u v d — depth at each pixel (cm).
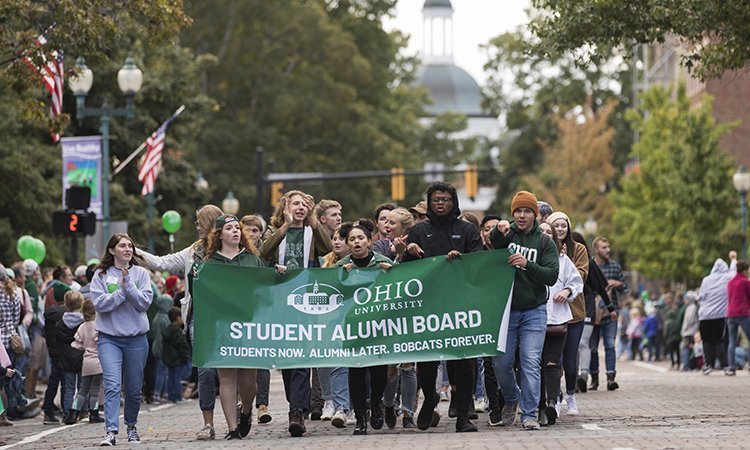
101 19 3891
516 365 2698
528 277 2386
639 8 4016
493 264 2383
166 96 7719
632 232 9700
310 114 12244
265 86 12212
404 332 2395
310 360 2389
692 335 5509
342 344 2392
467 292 2386
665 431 2367
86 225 4638
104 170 5150
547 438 2225
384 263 2403
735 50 3978
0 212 6525
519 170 17100
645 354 8438
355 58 12550
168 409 3694
